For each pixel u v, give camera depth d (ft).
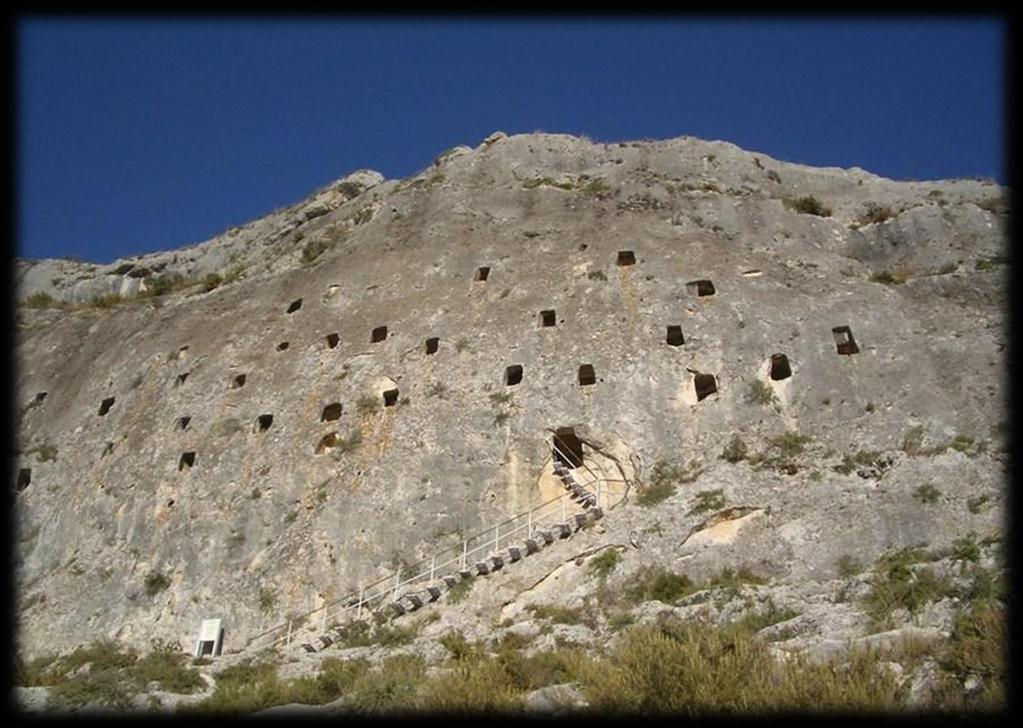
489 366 94.89
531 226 114.42
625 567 72.08
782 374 91.45
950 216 111.14
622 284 101.40
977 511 69.21
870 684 45.16
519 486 84.48
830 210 122.21
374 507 84.53
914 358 88.38
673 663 49.26
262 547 85.71
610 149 133.59
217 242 165.17
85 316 137.28
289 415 97.19
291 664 68.39
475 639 67.92
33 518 100.99
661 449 85.05
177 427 101.55
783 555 70.54
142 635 82.99
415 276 109.91
